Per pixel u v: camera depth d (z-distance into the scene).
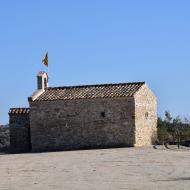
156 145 54.78
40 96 55.47
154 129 58.97
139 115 53.44
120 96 51.94
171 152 45.09
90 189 23.98
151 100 58.16
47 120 54.50
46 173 31.77
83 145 53.19
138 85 55.03
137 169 32.31
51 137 54.28
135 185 24.92
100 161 38.47
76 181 27.22
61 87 57.38
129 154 43.69
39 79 56.88
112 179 27.61
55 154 47.50
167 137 59.59
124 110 52.06
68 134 53.78
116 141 52.28
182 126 64.69
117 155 43.12
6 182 27.95
